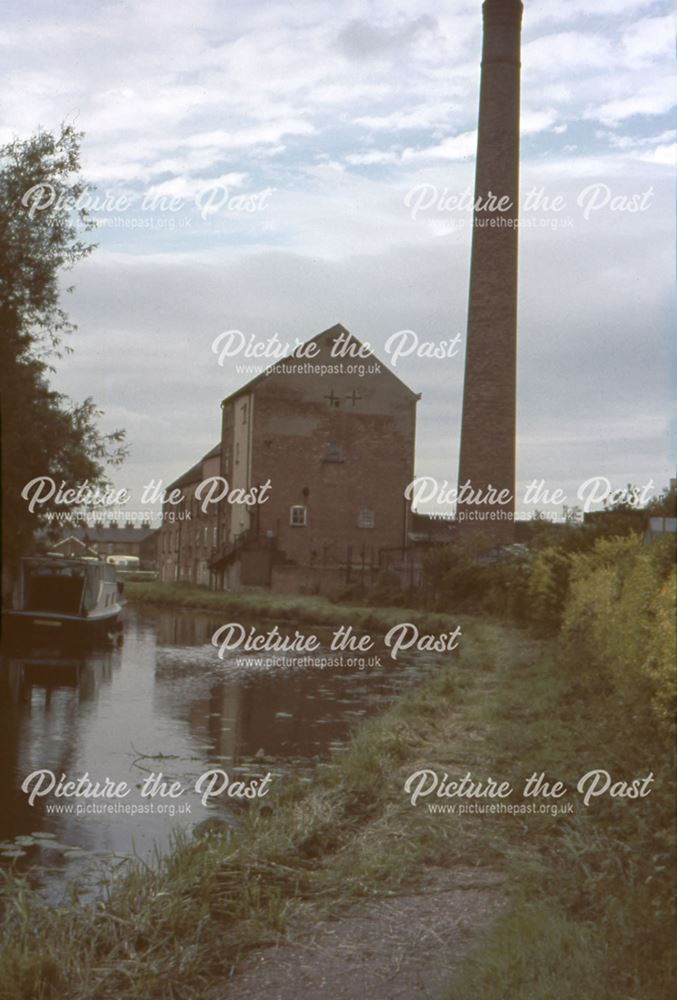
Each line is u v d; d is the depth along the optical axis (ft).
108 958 18.45
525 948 16.98
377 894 21.66
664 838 20.92
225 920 20.40
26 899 22.45
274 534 178.50
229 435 196.65
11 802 33.47
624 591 45.78
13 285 54.08
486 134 142.92
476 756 35.96
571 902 19.49
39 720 50.49
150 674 71.92
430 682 59.82
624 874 19.99
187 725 49.78
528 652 70.54
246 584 175.73
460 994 15.90
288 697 60.39
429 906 20.80
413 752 37.06
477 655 72.18
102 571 99.25
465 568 120.37
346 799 29.96
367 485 183.21
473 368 142.10
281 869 23.31
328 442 181.78
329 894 21.90
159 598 182.70
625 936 16.83
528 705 46.16
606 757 30.55
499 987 15.78
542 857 23.25
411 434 185.37
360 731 42.75
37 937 19.24
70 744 44.29
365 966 17.81
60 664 76.54
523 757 34.01
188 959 18.10
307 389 181.06
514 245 142.31
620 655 38.86
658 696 29.25
